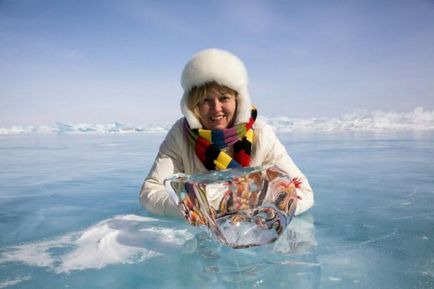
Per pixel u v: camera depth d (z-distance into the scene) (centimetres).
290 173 198
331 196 239
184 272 123
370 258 129
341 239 151
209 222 139
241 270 122
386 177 312
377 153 516
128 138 1371
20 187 322
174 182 151
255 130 206
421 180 293
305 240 151
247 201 142
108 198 267
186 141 207
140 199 202
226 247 146
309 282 111
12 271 128
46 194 287
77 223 194
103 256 140
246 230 138
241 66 195
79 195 281
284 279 114
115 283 117
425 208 202
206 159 193
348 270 119
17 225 192
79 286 115
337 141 803
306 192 195
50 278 122
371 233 159
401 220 178
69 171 425
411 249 137
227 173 151
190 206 148
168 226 178
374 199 227
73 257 141
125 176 382
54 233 175
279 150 208
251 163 202
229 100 191
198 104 194
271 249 141
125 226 179
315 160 452
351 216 188
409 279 111
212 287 111
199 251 143
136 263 132
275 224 141
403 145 643
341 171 356
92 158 582
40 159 574
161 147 215
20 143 1062
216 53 190
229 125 198
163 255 140
